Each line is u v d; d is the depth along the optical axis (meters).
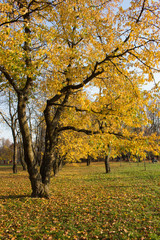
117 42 6.34
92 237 4.59
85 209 6.76
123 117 5.93
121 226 5.18
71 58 6.48
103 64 6.29
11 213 6.34
